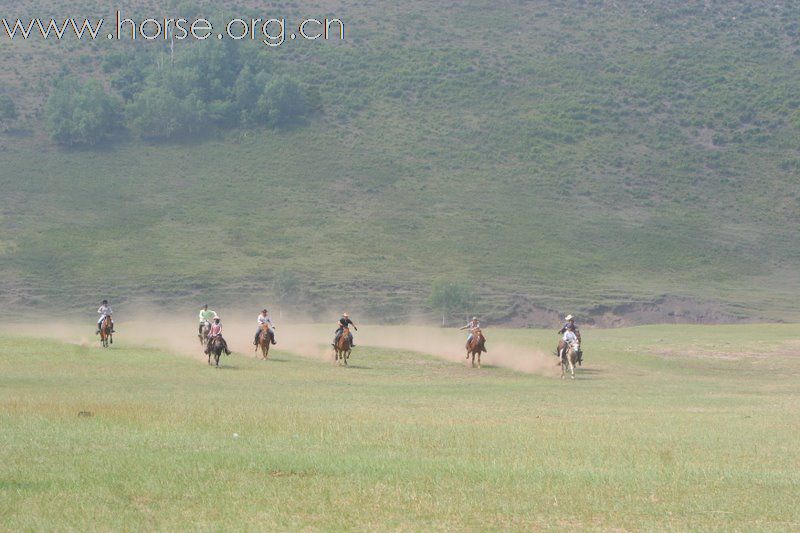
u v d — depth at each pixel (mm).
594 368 45688
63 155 171125
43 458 17484
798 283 140625
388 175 172750
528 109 196750
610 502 15227
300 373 39250
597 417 26047
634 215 163500
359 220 156375
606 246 151000
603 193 170750
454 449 19688
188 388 31953
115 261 134500
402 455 18812
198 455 18031
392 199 164625
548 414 26688
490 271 137875
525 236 152750
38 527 13125
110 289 124250
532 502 15086
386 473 16875
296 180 169625
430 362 46500
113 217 150750
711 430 23344
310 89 199125
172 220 151500
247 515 13984
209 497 14945
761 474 17609
